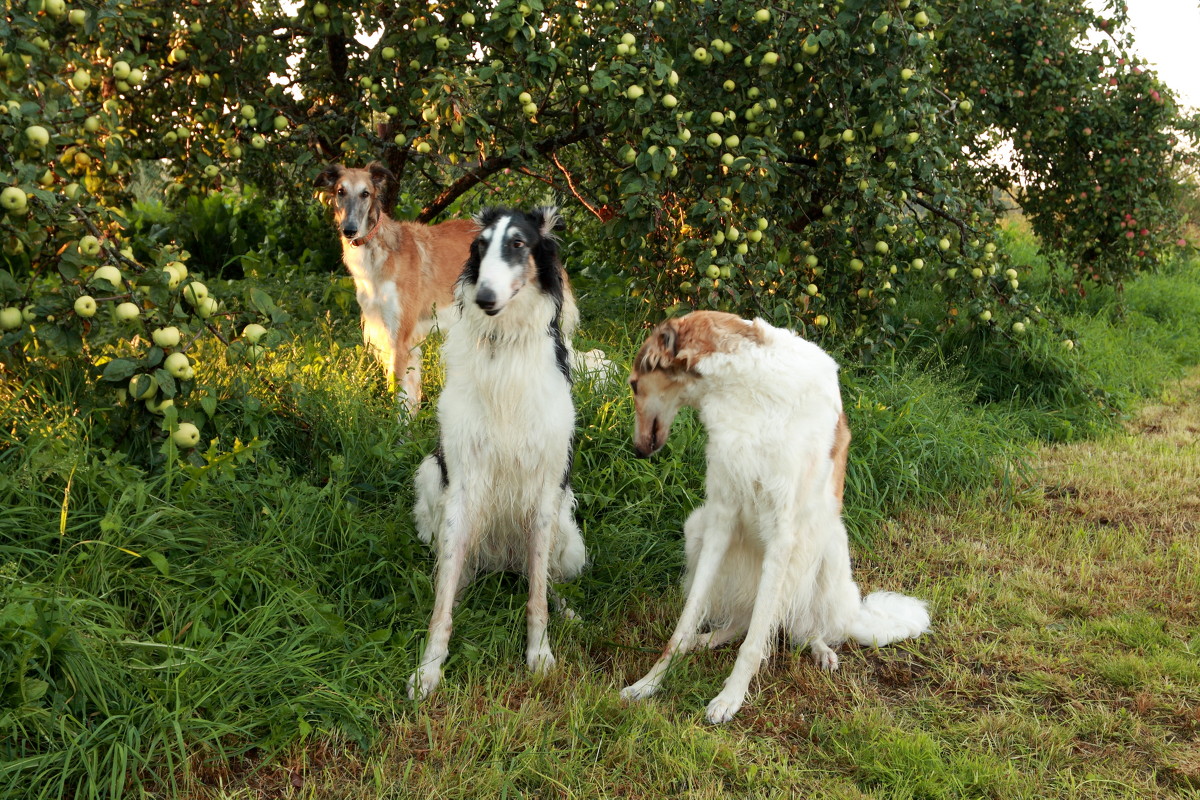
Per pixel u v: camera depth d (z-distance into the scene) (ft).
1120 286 30.07
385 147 21.03
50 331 10.89
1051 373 22.08
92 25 13.17
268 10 21.50
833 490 10.93
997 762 8.80
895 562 14.05
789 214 20.84
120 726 7.95
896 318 23.48
